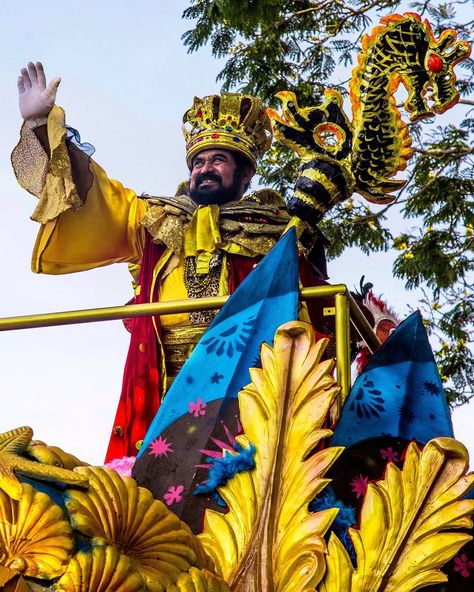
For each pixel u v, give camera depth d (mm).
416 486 4680
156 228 6344
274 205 6609
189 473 4883
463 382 11656
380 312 6777
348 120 6242
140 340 6082
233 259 6262
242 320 5219
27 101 6203
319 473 4652
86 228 6383
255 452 4773
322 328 6254
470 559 4805
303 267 6238
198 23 11188
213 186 6539
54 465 4168
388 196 6180
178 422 5023
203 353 5184
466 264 11586
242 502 4691
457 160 11695
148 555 4180
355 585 4488
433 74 6195
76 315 5477
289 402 4824
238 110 6723
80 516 4016
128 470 5508
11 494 3939
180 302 5449
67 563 3867
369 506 4648
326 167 6164
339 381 5227
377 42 6258
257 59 11266
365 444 4969
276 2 10836
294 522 4598
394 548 4570
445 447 4695
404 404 5086
